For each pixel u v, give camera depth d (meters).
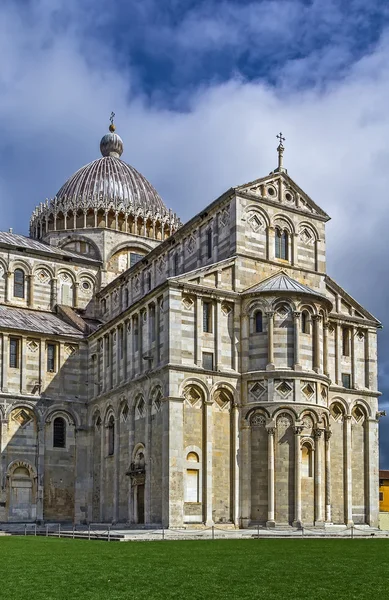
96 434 73.94
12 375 73.31
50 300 87.19
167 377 58.62
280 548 39.03
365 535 55.84
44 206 95.88
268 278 65.12
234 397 61.06
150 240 94.12
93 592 22.08
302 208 69.06
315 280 68.56
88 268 90.44
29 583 24.02
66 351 77.00
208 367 60.78
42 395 74.25
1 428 71.25
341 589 22.62
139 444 63.12
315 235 69.69
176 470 57.09
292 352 61.12
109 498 69.00
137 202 95.00
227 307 62.72
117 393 68.69
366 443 69.62
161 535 50.19
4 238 87.19
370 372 71.31
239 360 62.19
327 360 63.88
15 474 71.38
